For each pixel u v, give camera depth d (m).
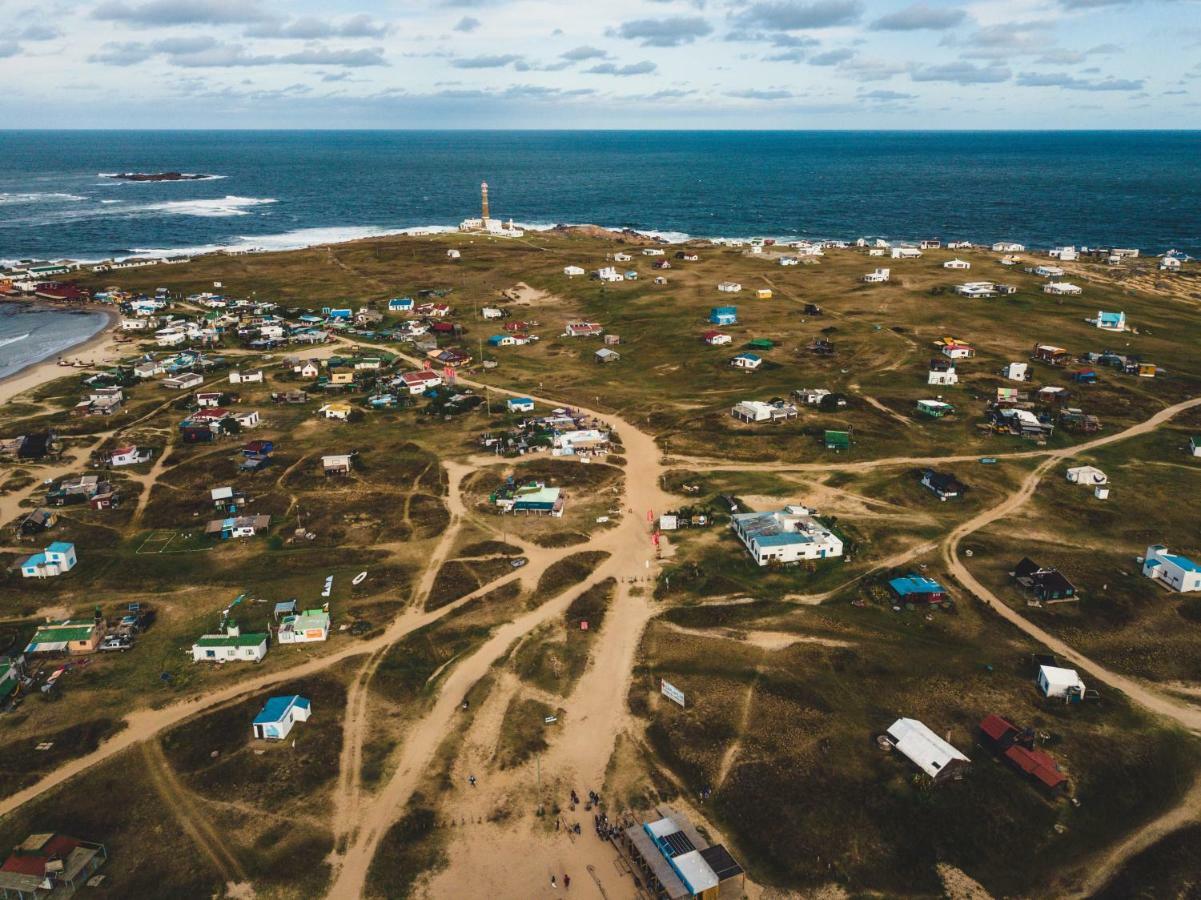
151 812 46.75
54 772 49.59
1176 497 81.19
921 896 41.41
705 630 62.66
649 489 86.12
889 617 63.59
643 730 53.00
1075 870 42.59
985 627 62.19
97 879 42.34
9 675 56.59
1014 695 54.97
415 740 52.28
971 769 48.59
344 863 43.47
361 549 74.94
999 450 92.88
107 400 110.38
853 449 93.75
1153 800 46.88
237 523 77.50
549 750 51.41
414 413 108.62
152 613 65.75
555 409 108.94
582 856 43.97
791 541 71.81
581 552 73.94
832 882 42.12
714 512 80.50
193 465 92.56
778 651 59.88
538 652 60.62
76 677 58.22
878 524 77.38
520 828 45.72
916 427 99.38
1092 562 70.31
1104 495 81.00
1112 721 52.59
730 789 47.88
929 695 55.16
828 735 51.62
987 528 76.31
